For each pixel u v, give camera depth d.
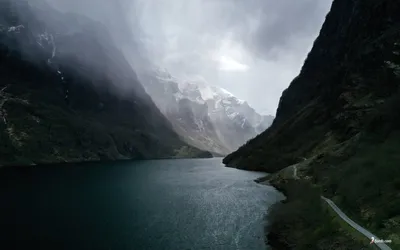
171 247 47.16
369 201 43.47
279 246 46.41
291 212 61.38
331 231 39.91
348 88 120.75
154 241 49.72
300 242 43.94
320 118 139.38
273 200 81.44
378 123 73.25
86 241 49.16
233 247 47.03
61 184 109.88
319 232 42.44
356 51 132.50
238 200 82.38
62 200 80.62
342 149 84.81
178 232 54.53
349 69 130.00
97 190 98.75
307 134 138.88
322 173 79.44
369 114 84.81
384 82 91.50
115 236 51.81
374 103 90.19
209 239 50.69
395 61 90.19
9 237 50.19
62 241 48.75
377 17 125.62
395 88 80.25
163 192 96.12
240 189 100.94
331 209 48.06
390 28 112.50
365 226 37.78
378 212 38.16
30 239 49.41
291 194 80.75
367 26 131.00
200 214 67.31
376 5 129.50
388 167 47.94
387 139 62.34
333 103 132.62
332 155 85.38
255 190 98.38
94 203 78.12
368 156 60.75
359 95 109.88
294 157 132.12
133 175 147.50
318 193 63.56
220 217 64.69
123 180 126.75
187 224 59.56
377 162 53.94
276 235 51.03
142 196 88.94
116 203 78.50
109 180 125.94
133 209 71.75
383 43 109.56
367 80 110.94
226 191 97.12
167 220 62.56
